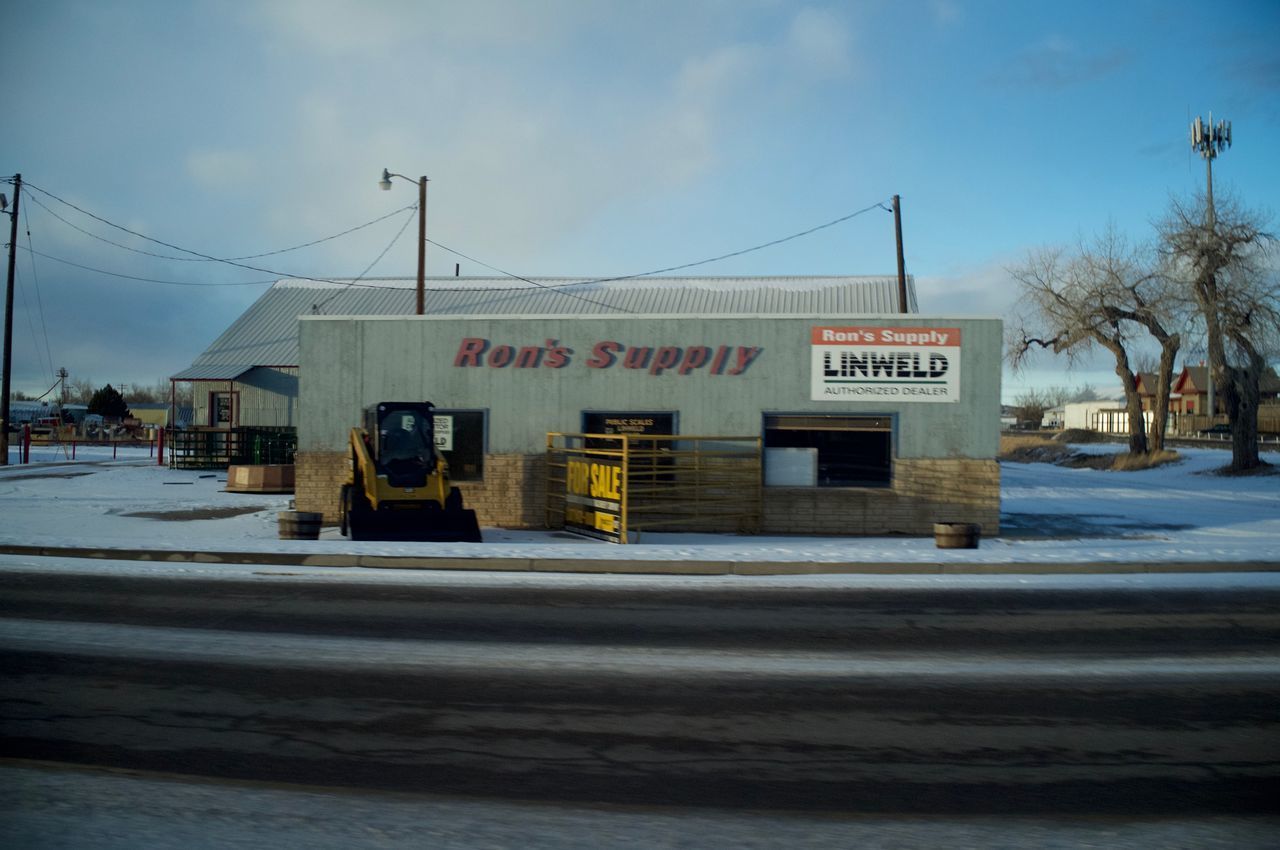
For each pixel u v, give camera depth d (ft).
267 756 19.97
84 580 41.60
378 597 38.75
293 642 30.50
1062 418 416.26
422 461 60.44
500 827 16.35
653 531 68.39
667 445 69.77
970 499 67.56
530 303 154.61
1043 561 48.44
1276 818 17.38
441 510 59.67
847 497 68.13
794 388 69.15
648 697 24.91
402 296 160.86
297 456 72.64
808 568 47.80
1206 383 293.02
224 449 126.31
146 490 93.25
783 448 69.31
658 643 31.32
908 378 68.39
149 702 23.68
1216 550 53.52
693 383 69.97
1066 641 32.32
